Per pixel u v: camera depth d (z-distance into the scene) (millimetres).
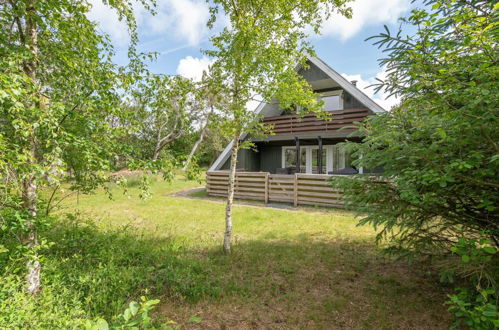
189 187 14508
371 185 3570
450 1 2514
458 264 2611
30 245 3084
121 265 3924
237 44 4234
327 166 13852
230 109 4480
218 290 3365
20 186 2861
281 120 13273
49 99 3041
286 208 9180
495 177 2527
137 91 3654
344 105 12742
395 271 4070
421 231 3230
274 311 3049
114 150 3318
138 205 9188
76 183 3770
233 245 5219
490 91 2088
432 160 2506
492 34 2184
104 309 2791
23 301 2377
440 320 2820
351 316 2945
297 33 4508
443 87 2484
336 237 5730
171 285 3373
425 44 2541
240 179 11070
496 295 2205
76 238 4559
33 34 3021
